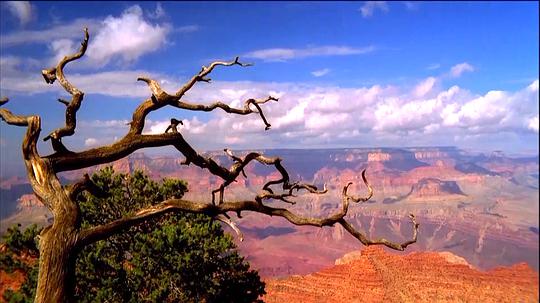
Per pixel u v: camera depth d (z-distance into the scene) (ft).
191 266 56.49
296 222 27.94
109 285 54.29
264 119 33.50
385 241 27.73
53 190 23.11
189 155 28.50
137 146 26.09
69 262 22.12
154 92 27.09
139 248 57.41
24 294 57.26
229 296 62.28
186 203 26.32
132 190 72.49
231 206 27.25
